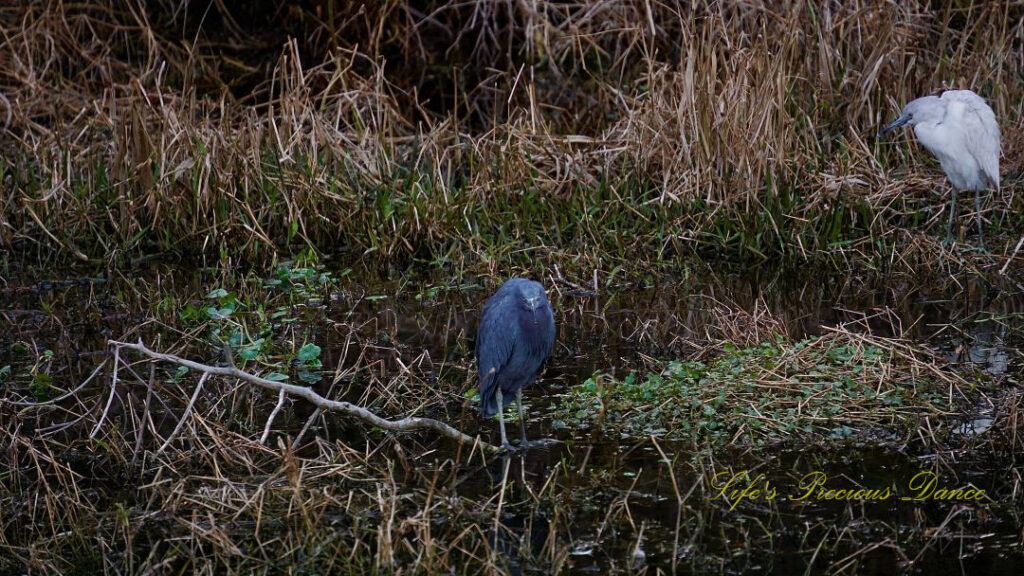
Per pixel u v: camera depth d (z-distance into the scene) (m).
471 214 13.66
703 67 13.82
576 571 6.41
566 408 8.87
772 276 12.62
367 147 14.94
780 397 8.80
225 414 8.98
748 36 15.16
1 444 8.27
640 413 8.63
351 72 16.33
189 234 13.66
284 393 8.19
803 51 15.39
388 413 8.95
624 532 6.86
